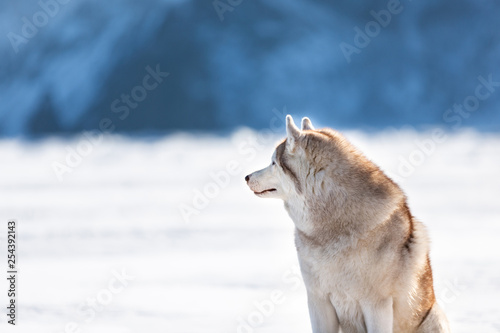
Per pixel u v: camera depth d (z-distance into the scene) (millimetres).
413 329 15516
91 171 78625
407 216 15234
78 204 50312
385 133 163375
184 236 35969
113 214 44969
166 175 72438
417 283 15086
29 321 19000
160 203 50594
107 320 19141
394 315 15164
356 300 14852
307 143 15023
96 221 41750
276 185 15609
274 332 17703
